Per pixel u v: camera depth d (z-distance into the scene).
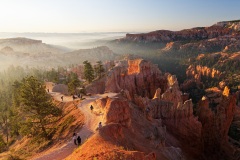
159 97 85.88
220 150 81.06
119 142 34.69
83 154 28.48
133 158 25.81
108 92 90.50
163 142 52.94
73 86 85.31
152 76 116.38
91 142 31.69
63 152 38.62
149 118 64.31
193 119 75.44
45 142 46.28
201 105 86.94
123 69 112.56
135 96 78.75
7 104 109.56
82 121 49.59
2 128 86.44
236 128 114.06
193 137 74.06
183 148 68.50
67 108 64.88
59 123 54.69
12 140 68.31
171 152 51.25
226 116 82.88
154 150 44.59
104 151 27.27
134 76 111.12
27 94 50.38
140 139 45.75
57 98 79.62
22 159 40.62
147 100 76.38
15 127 67.38
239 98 159.25
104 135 33.78
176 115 75.00
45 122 51.66
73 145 40.62
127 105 46.38
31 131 51.56
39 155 40.88
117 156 25.77
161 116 75.25
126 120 45.34
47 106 51.50
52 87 99.12
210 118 83.38
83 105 62.34
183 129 74.06
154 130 56.34
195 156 71.06
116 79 104.50
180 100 86.81
